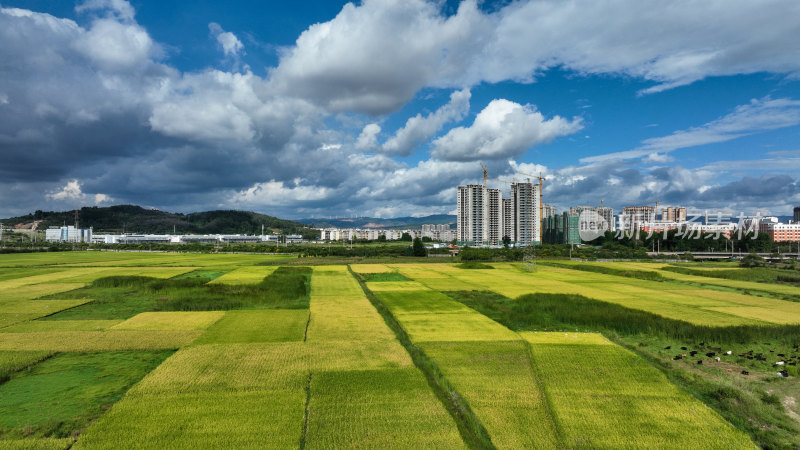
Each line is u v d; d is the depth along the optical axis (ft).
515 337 139.54
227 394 92.38
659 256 558.56
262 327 151.53
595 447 75.20
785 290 261.24
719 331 151.12
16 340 133.49
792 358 128.57
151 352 123.85
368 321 162.20
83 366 112.47
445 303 204.33
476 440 76.74
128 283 265.54
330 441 74.64
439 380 102.94
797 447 79.15
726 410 93.15
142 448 71.92
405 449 72.64
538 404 90.84
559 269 398.83
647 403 92.22
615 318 170.19
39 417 84.38
